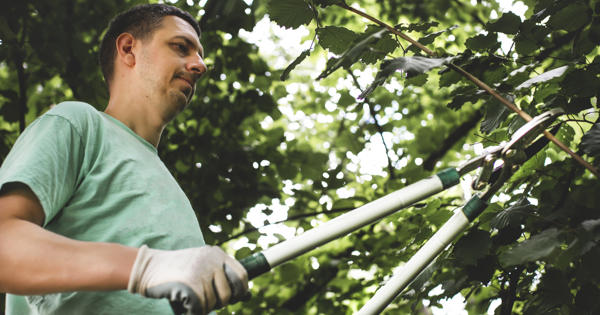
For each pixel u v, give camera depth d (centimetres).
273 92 655
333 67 147
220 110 587
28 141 121
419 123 781
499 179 135
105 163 131
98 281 98
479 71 193
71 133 126
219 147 552
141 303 120
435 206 220
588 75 175
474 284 220
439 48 185
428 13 679
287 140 603
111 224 126
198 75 162
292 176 565
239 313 524
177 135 541
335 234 112
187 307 93
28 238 101
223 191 529
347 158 751
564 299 172
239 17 451
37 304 121
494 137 216
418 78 194
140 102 156
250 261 107
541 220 168
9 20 459
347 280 540
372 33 158
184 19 172
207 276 96
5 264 100
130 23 164
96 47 538
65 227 124
